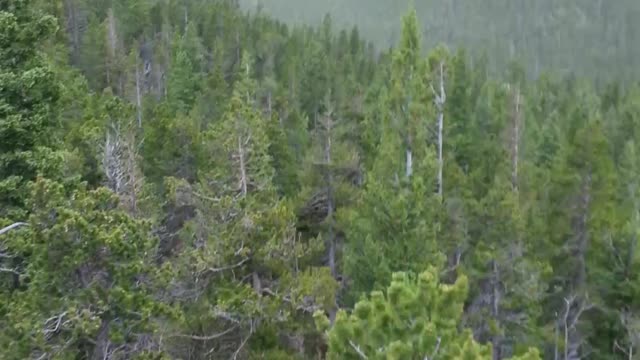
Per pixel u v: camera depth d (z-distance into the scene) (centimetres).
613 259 2898
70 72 4425
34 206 1409
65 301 1362
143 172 3198
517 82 9900
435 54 3191
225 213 2098
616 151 6206
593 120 3173
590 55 18912
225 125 2586
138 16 8256
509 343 2672
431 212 2552
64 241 1361
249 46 8150
